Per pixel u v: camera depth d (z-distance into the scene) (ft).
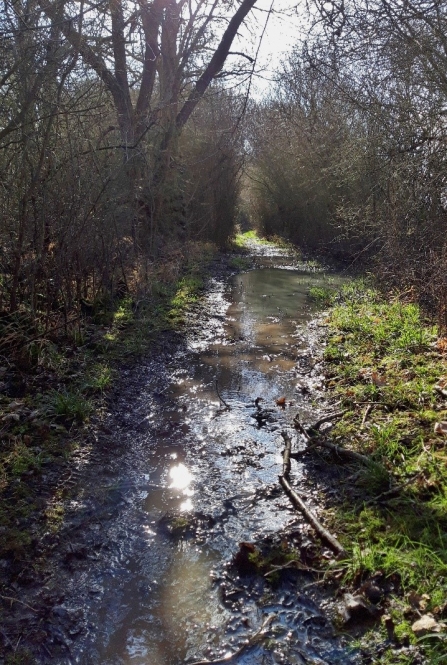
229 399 18.70
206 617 9.45
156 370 21.42
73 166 21.36
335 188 53.98
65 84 21.11
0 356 18.35
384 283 33.58
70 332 22.47
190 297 34.14
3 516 11.85
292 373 21.33
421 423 14.93
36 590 10.03
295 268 52.08
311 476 13.62
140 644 8.95
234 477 13.75
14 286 19.51
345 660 8.41
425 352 20.76
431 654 8.06
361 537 10.89
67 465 14.14
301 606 9.59
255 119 61.62
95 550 11.10
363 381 19.19
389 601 9.29
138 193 31.65
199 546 11.23
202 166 56.85
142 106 40.04
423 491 11.89
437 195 27.71
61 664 8.62
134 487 13.32
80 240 23.27
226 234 63.77
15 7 18.03
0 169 19.02
